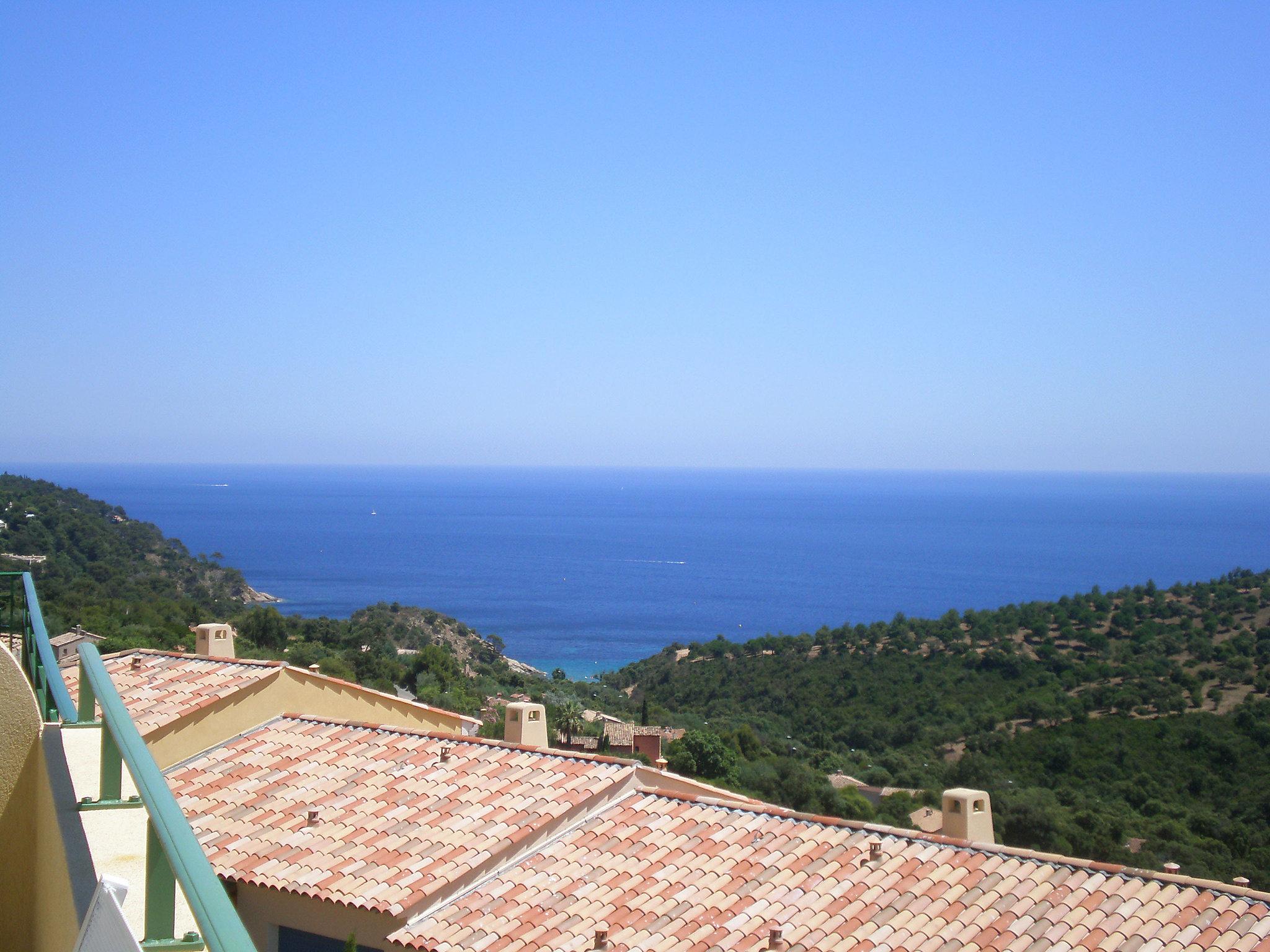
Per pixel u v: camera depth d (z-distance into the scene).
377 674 82.38
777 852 13.18
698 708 102.12
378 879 12.54
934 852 12.80
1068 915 11.21
